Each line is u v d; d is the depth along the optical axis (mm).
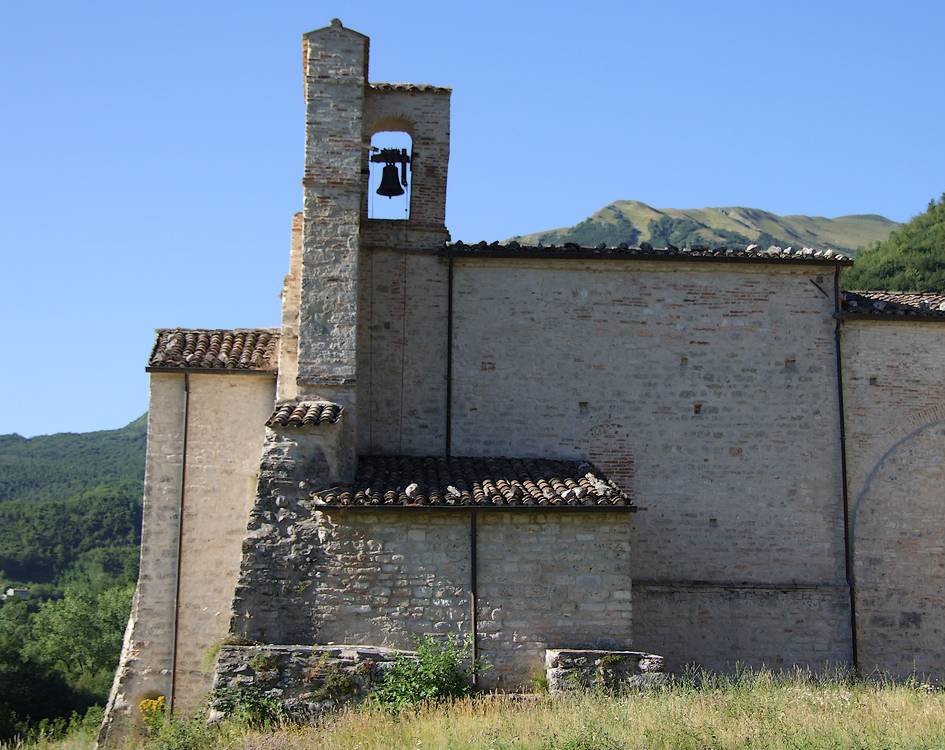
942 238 65188
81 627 63562
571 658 21234
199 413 26719
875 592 26016
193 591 26016
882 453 26609
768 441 26406
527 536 22219
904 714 18031
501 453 25984
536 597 22016
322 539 22047
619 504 22203
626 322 26609
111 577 83125
